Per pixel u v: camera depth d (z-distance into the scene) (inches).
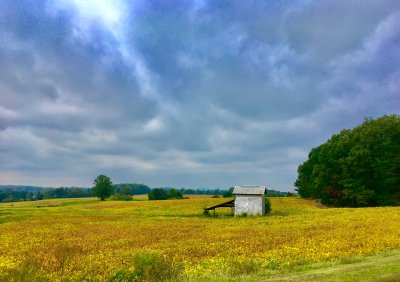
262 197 2972.4
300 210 3385.8
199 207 4128.9
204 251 1167.6
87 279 810.2
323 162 4520.2
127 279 683.4
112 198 7047.2
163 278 698.8
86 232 1910.7
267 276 702.5
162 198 6771.7
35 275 748.6
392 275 591.8
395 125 3998.5
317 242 1273.4
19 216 3196.4
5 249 1371.8
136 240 1530.5
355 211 2822.3
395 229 1519.4
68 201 7303.2
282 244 1263.5
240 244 1301.7
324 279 600.7
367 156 3890.3
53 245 1443.2
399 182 3858.3
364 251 1032.8
